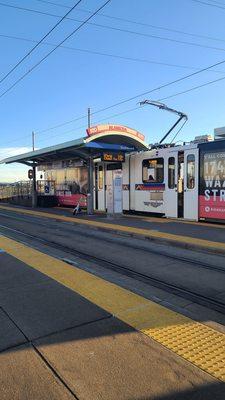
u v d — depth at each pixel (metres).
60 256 9.34
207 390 3.48
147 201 18.92
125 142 19.44
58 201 27.67
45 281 7.04
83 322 5.04
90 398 3.39
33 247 10.56
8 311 5.50
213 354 4.14
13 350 4.27
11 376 3.75
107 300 5.91
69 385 3.59
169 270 7.96
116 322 5.03
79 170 24.95
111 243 11.32
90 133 18.06
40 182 29.73
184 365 3.91
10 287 6.70
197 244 10.33
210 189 15.34
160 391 3.47
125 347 4.32
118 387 3.54
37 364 3.97
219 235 12.02
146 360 4.02
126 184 20.31
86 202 22.47
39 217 19.95
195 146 15.97
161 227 14.13
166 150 17.58
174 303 5.85
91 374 3.76
